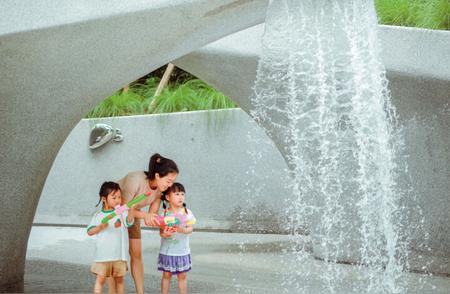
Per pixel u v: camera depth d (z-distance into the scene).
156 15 5.17
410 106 6.60
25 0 5.08
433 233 6.50
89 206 12.56
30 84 5.27
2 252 5.51
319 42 6.12
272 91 7.20
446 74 6.22
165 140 11.66
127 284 5.66
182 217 4.86
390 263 6.70
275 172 10.34
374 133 6.46
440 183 6.47
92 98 5.62
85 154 12.68
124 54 5.36
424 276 6.20
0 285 5.49
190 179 11.26
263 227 10.40
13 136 5.37
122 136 12.24
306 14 5.91
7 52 5.06
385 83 6.58
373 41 6.00
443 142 6.39
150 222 4.71
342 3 5.86
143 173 4.94
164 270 4.88
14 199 5.52
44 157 5.65
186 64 7.90
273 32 6.03
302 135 7.19
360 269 6.68
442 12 8.45
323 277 6.09
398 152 6.71
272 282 5.76
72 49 5.19
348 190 7.12
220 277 6.05
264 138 10.51
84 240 10.05
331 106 6.63
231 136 10.88
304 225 9.91
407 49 6.47
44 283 5.82
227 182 10.85
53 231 11.55
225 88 7.96
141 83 13.91
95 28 5.12
